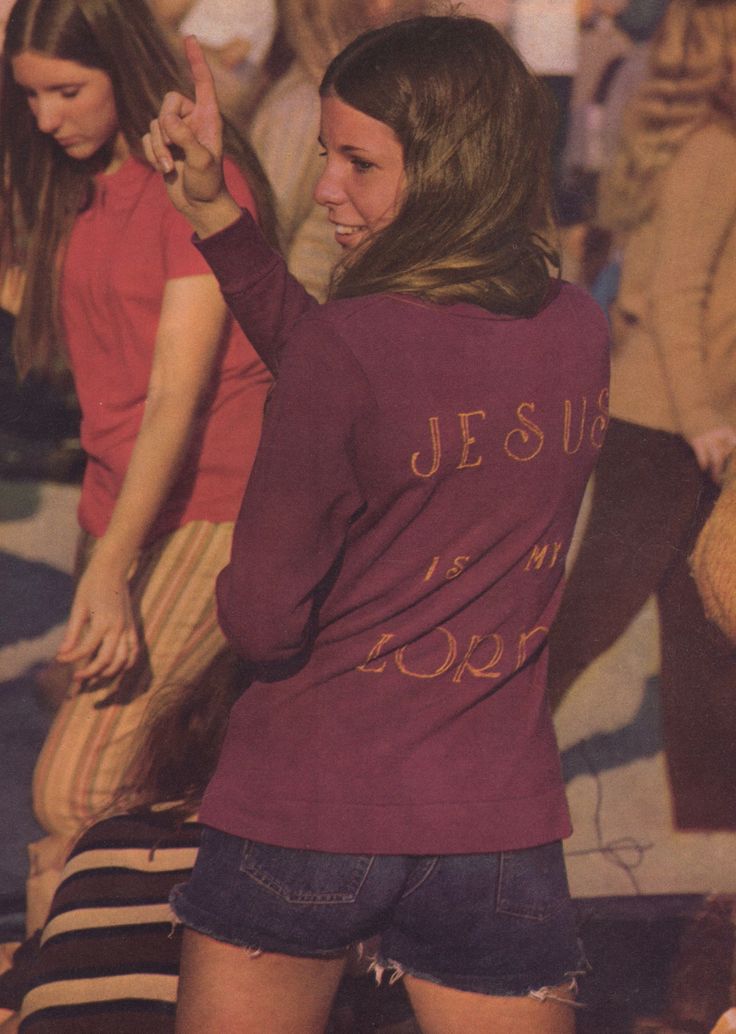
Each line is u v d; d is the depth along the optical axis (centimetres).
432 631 205
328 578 204
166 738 288
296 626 199
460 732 207
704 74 488
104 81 329
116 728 340
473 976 218
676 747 434
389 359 193
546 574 214
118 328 345
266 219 337
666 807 418
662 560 454
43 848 345
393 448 194
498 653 209
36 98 330
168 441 330
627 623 455
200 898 212
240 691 285
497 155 204
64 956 260
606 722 444
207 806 211
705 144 491
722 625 429
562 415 206
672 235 489
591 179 588
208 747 286
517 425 201
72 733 342
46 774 341
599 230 575
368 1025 282
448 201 203
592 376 212
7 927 365
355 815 202
